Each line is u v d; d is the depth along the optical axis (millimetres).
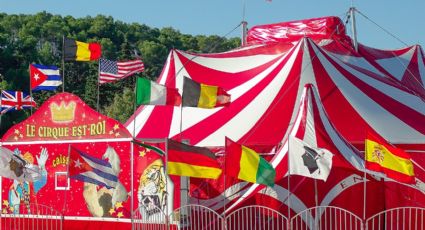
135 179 16734
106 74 29250
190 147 14758
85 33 124375
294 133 15281
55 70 24688
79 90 79438
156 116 19578
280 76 18688
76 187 17672
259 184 15172
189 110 19203
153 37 138875
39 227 18047
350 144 15516
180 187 16391
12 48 78562
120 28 136250
